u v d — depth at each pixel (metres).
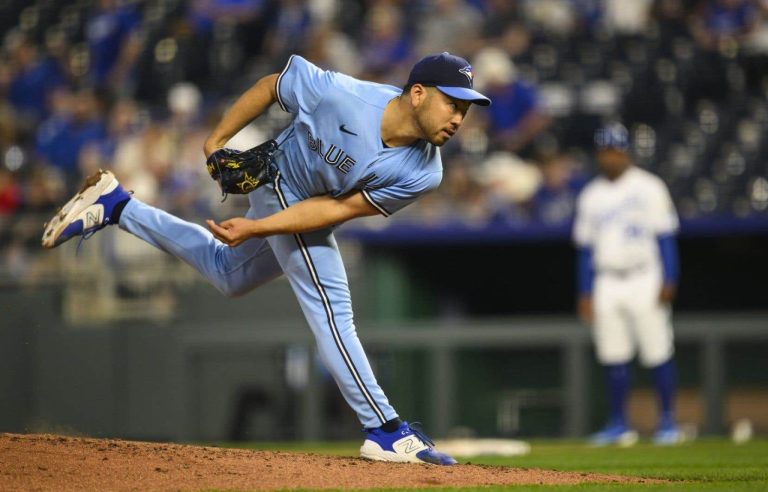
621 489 16.05
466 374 38.72
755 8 50.81
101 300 40.59
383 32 50.47
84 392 39.88
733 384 38.09
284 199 17.78
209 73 52.53
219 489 15.22
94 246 40.81
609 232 34.53
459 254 42.41
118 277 40.62
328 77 17.08
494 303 42.75
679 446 31.42
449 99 16.25
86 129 49.16
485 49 50.34
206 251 18.88
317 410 38.84
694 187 44.25
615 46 50.41
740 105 47.78
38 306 40.34
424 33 50.81
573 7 52.59
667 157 45.84
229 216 41.59
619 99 48.22
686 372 38.34
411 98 16.42
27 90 53.19
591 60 49.81
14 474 15.61
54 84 53.59
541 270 42.72
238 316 39.84
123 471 16.08
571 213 42.41
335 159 16.89
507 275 42.69
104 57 54.25
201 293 40.12
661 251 34.50
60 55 54.91
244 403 39.25
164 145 44.84
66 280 40.62
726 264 42.25
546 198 42.97
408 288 41.72
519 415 38.50
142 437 39.62
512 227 40.53
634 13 52.38
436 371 38.66
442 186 43.00
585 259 35.38
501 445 32.47
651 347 34.50
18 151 49.00
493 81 46.56
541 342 38.56
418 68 16.41
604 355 34.81
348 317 17.86
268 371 39.25
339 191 17.25
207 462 16.88
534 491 15.48
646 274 34.41
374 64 49.62
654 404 38.62
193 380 39.59
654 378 34.72
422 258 42.16
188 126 47.56
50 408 39.91
